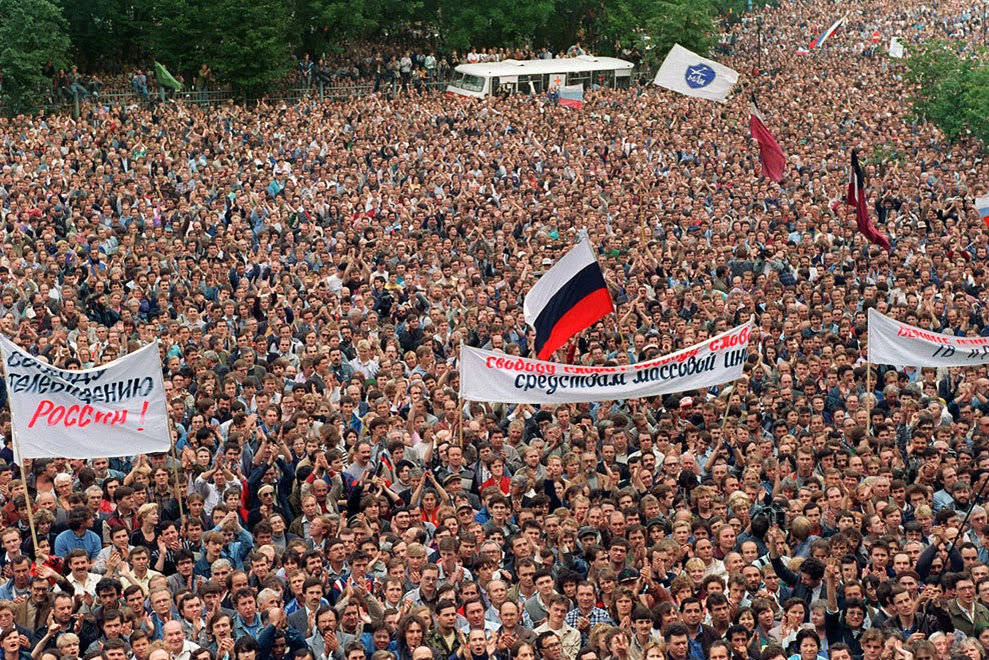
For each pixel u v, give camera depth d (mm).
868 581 23953
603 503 25891
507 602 21391
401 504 27188
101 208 57250
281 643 21062
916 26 164250
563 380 29547
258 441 29547
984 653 22031
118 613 20781
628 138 79500
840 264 51969
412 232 55562
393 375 34750
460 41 116062
